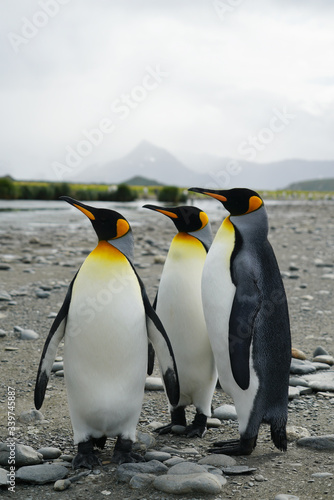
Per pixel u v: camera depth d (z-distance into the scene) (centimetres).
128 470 292
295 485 279
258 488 277
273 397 316
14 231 1702
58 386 449
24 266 1049
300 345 577
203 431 362
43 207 3167
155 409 409
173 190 3706
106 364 298
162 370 323
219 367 326
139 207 3194
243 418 319
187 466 291
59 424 372
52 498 267
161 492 272
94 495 271
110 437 340
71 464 308
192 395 363
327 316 704
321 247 1409
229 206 331
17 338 585
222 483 280
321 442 331
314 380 457
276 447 328
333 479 285
